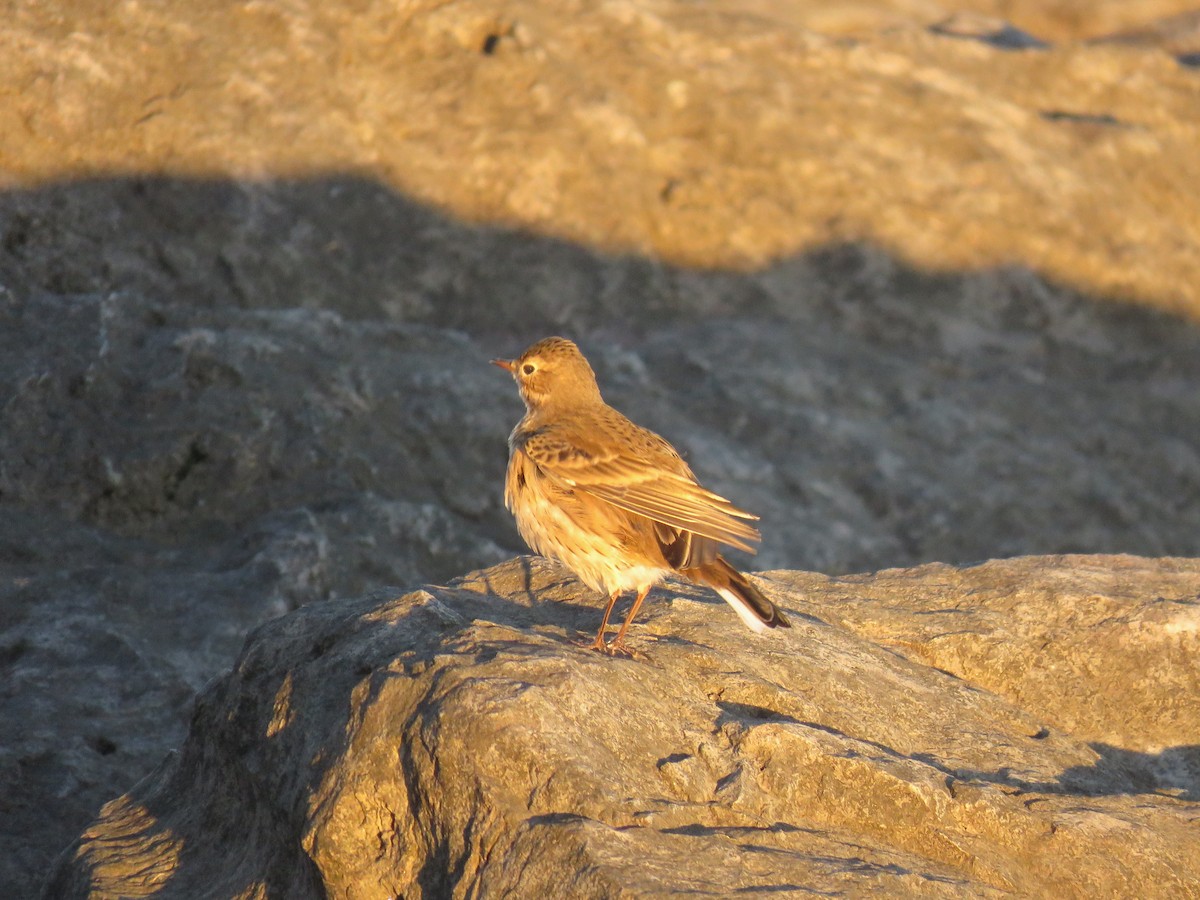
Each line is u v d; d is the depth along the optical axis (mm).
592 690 6973
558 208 20688
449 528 14750
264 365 15727
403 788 6770
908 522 18078
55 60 18016
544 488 8383
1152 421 21344
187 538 14102
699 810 6594
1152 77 27266
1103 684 9008
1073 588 9711
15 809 10375
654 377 19484
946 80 25422
